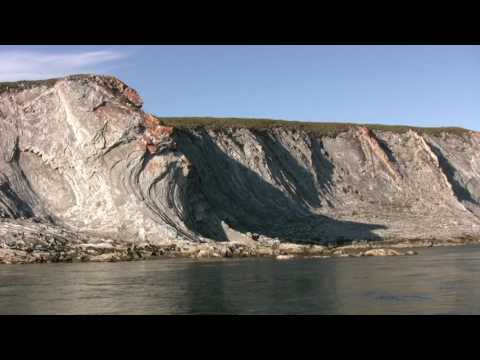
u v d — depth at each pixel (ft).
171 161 207.10
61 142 204.03
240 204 263.90
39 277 123.75
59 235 185.37
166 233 194.08
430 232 272.72
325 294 98.84
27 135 205.46
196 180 217.97
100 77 215.51
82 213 198.29
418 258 170.71
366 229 268.41
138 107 216.74
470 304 88.02
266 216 265.75
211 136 286.25
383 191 323.57
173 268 142.72
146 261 163.32
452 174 352.49
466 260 161.48
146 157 204.13
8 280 118.83
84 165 202.28
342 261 162.71
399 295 96.99
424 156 346.74
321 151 332.80
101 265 150.82
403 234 264.11
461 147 377.09
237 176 276.41
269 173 288.10
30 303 91.15
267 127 324.19
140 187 202.18
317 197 302.04
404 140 359.87
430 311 82.84
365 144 343.46
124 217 196.44
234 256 180.55
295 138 328.08
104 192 199.82
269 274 128.67
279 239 230.89
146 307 87.51
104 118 203.82
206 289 105.29
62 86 208.64
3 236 175.22
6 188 195.83
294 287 107.34
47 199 200.95
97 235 191.72
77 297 96.58
